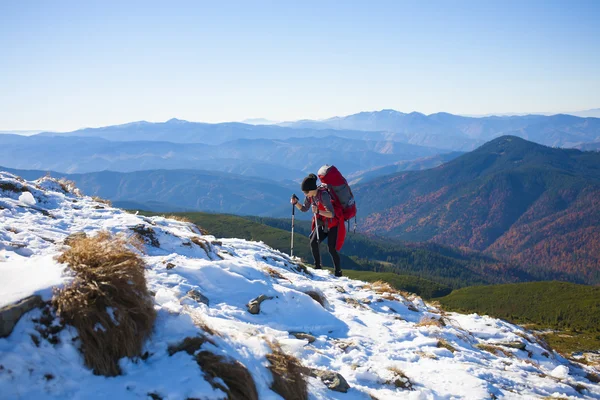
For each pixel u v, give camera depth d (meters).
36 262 4.36
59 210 10.70
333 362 6.85
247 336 5.36
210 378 3.94
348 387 5.91
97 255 4.30
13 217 8.91
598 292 169.00
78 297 3.82
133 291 4.25
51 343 3.57
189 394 3.68
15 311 3.47
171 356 4.09
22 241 6.82
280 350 5.38
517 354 12.97
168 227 12.10
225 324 6.00
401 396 6.23
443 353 8.89
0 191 10.48
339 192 13.04
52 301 3.76
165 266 8.12
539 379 9.01
